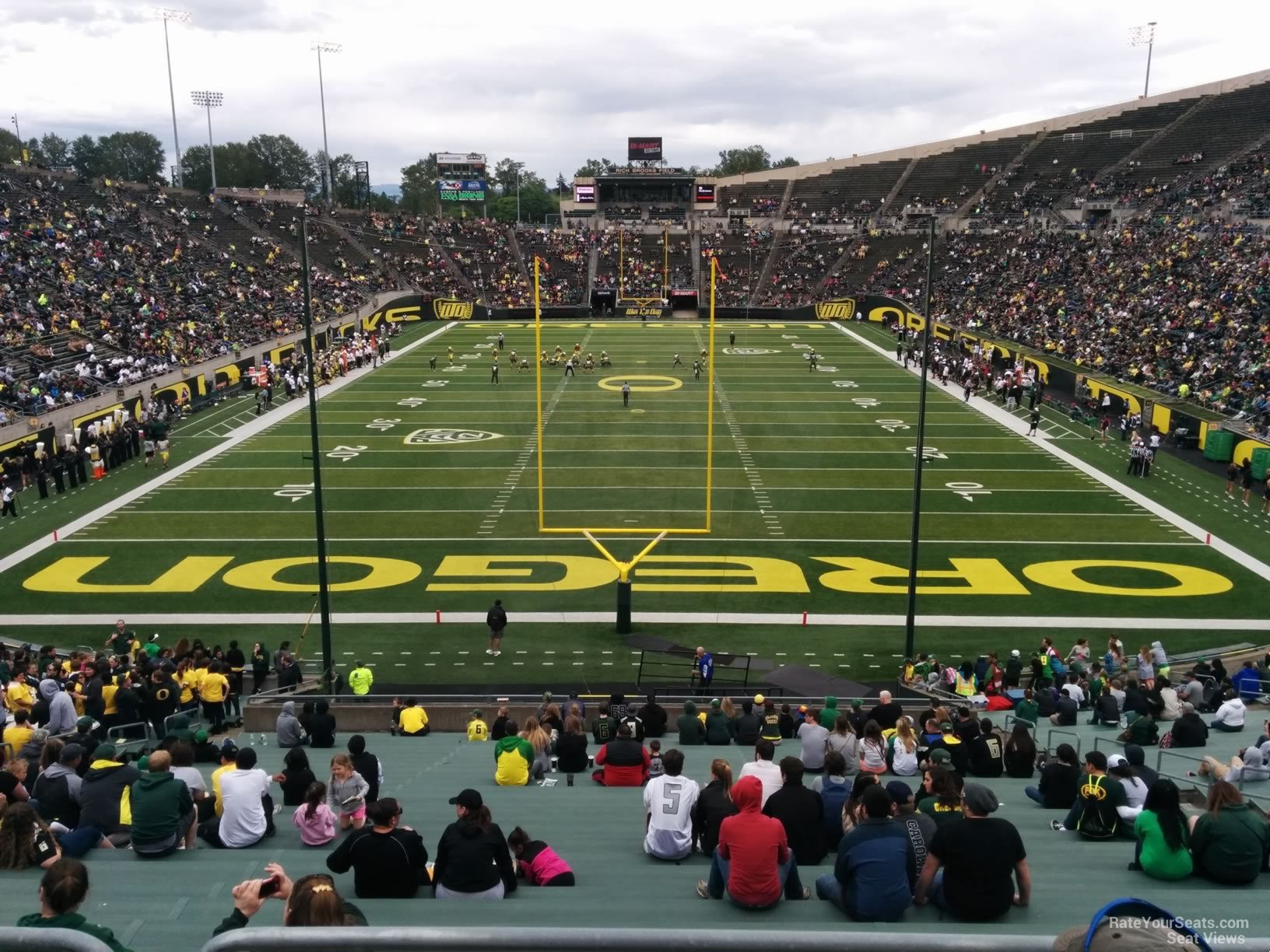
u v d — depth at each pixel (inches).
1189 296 1819.6
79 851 283.7
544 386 1849.2
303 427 1507.1
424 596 866.1
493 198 6304.1
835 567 930.7
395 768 464.4
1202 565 925.2
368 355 2106.3
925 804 285.3
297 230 2933.1
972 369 1748.3
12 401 1283.2
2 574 907.4
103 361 1572.3
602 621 818.2
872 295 2810.0
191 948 203.6
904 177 3535.9
